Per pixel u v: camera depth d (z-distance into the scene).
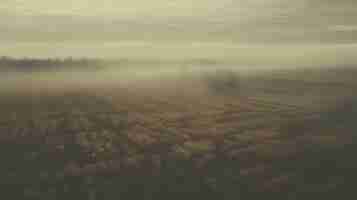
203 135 26.70
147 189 15.07
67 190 15.08
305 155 19.72
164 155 20.92
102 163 19.33
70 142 24.53
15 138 26.09
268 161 18.86
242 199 13.84
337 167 17.44
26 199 14.31
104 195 14.66
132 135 27.14
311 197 13.82
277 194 14.32
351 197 13.86
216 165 18.58
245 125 30.34
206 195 14.30
